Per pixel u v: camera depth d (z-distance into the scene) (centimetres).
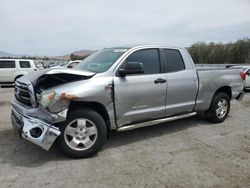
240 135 546
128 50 475
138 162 407
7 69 1602
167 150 458
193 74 556
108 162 405
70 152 409
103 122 426
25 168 380
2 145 467
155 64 500
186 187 336
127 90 449
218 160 418
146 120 495
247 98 1075
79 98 397
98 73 432
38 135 381
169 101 516
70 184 339
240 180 355
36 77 411
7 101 979
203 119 669
